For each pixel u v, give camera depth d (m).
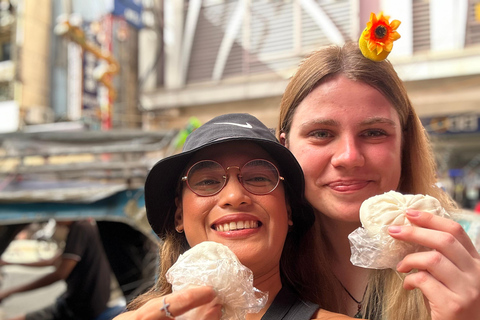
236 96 3.45
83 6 4.13
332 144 0.53
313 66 0.55
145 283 1.25
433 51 2.95
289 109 0.58
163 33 3.79
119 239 1.38
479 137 3.36
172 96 3.69
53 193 1.33
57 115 4.12
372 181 0.52
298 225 0.57
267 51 3.38
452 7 2.94
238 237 0.45
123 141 1.68
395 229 0.38
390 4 3.00
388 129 0.52
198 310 0.37
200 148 0.47
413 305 0.50
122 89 4.00
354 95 0.51
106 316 1.41
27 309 2.29
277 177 0.47
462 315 0.34
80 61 4.03
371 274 0.56
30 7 4.38
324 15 3.14
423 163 0.59
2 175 1.58
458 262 0.35
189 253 0.40
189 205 0.48
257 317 0.48
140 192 1.29
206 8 3.63
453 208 0.64
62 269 1.38
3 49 4.63
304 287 0.54
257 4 3.42
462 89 2.95
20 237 3.76
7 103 4.26
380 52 0.51
